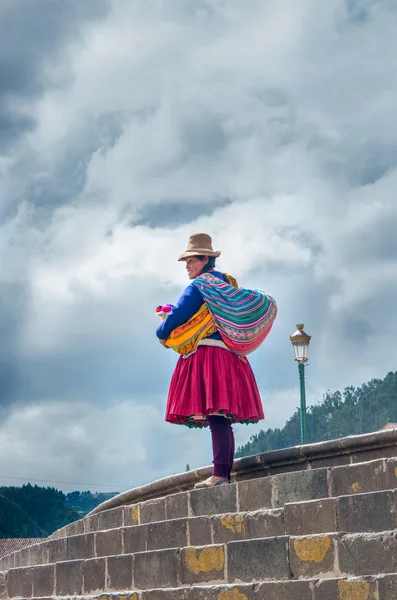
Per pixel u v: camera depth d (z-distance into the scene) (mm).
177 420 10125
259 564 8477
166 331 9734
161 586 9367
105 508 12844
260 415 10000
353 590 7543
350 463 9227
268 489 9156
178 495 10141
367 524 7941
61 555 11555
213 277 9938
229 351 9844
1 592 11758
